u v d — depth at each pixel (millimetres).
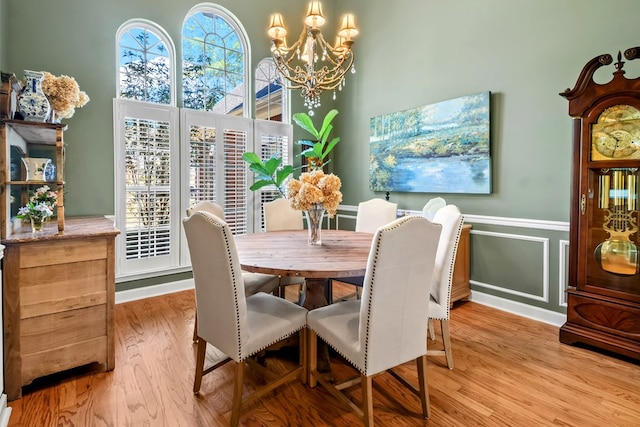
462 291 3350
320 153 4301
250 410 1793
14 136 2186
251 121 4262
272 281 2605
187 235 1777
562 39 2771
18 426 1653
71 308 2041
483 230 3336
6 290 1840
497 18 3162
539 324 2904
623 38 2480
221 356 2342
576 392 1945
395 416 1752
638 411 1779
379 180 4285
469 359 2320
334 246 2402
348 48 2518
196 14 3893
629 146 2258
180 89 3727
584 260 2479
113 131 3312
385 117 4172
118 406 1812
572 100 2477
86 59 3156
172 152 3670
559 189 2826
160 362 2264
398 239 1501
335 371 2203
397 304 1584
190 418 1725
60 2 3025
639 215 2295
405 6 3959
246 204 4254
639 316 2232
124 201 3402
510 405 1834
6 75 1981
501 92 3146
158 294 3619
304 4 4637
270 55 4402
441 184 3611
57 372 2041
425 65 3766
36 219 2072
